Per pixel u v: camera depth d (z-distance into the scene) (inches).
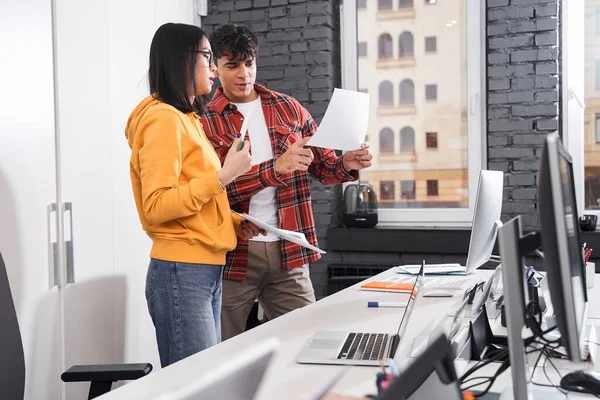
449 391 29.1
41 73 91.3
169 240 75.2
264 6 150.1
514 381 38.2
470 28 142.0
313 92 147.6
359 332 64.4
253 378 29.3
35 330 89.8
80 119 99.9
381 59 149.6
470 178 143.8
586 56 137.7
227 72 99.8
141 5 120.7
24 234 87.7
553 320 64.0
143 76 120.0
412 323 68.4
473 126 142.9
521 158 136.3
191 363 54.8
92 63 103.3
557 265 35.9
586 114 138.1
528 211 135.9
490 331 59.6
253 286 101.5
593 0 136.6
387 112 149.9
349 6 150.1
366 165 99.7
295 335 64.1
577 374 46.1
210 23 154.5
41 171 91.1
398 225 149.0
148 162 72.7
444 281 94.0
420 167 148.1
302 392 46.6
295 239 78.2
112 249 107.8
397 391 23.6
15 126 86.4
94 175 103.2
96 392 56.6
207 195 71.6
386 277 100.9
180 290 74.9
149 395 46.7
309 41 147.3
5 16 84.9
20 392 58.7
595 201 137.9
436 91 146.2
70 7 97.8
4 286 59.9
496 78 136.9
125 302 111.4
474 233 76.0
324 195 147.9
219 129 102.3
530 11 133.9
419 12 146.6
